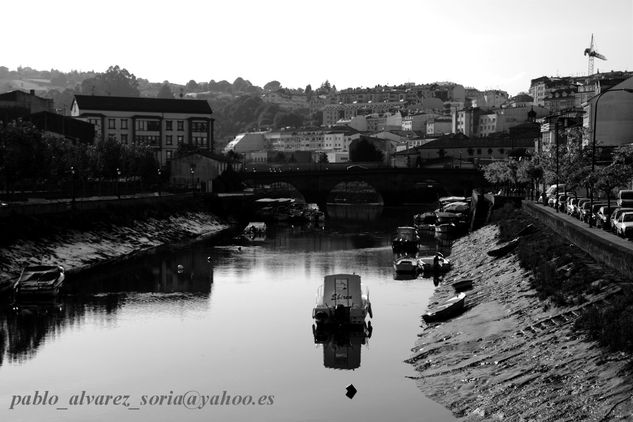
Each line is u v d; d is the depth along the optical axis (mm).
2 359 65625
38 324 77625
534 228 110125
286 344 70438
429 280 103750
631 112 147250
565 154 134250
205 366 63875
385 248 144750
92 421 52375
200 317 81625
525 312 66312
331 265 120000
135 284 100688
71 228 125562
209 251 138875
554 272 72188
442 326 72125
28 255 106438
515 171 177375
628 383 44375
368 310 80125
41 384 59500
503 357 56625
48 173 135750
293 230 185000
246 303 89125
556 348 53500
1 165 123750
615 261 64312
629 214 79312
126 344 70500
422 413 50281
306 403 54656
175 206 180250
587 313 55281
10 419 52594
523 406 47031
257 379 60344
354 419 51188
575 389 46344
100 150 183125
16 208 112938
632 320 48688
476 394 51344
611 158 132875
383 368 61438
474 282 91562
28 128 131500
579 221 99438
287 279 106188
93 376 61406
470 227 165500
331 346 69250
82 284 100062
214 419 52375
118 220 144125
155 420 52375
